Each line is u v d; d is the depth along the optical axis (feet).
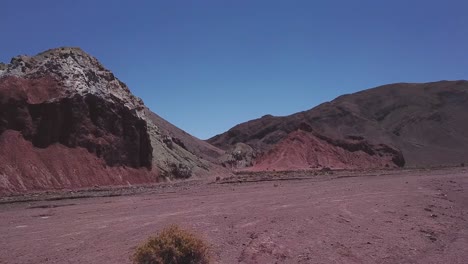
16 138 130.52
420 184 133.28
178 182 168.45
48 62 159.22
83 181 134.62
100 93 162.40
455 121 567.59
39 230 59.21
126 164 160.97
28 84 147.43
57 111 143.33
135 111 171.94
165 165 185.88
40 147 136.56
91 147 148.97
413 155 494.59
